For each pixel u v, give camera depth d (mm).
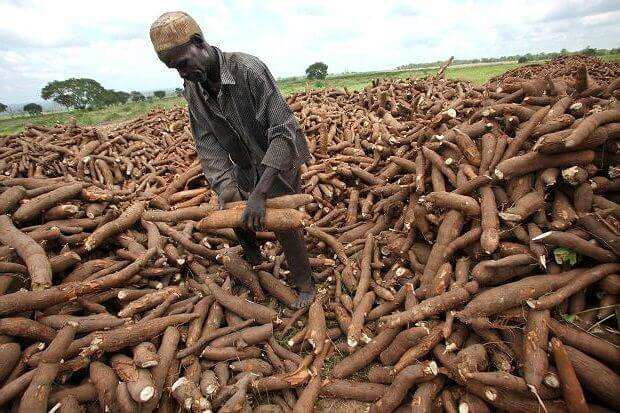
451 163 3217
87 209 3863
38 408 1886
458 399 2094
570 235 2221
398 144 4566
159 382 2217
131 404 2020
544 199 2602
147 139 7727
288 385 2305
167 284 3326
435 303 2352
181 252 3646
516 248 2426
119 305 3029
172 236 3717
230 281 3266
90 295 2838
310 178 5004
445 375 2164
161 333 2580
